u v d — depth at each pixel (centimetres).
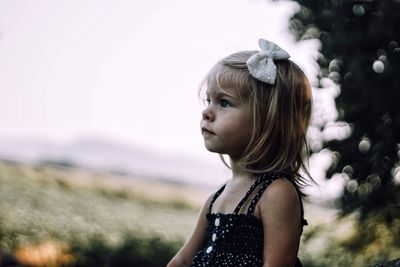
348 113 424
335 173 444
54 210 1054
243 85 176
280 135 180
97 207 1216
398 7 390
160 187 1870
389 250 505
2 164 1563
